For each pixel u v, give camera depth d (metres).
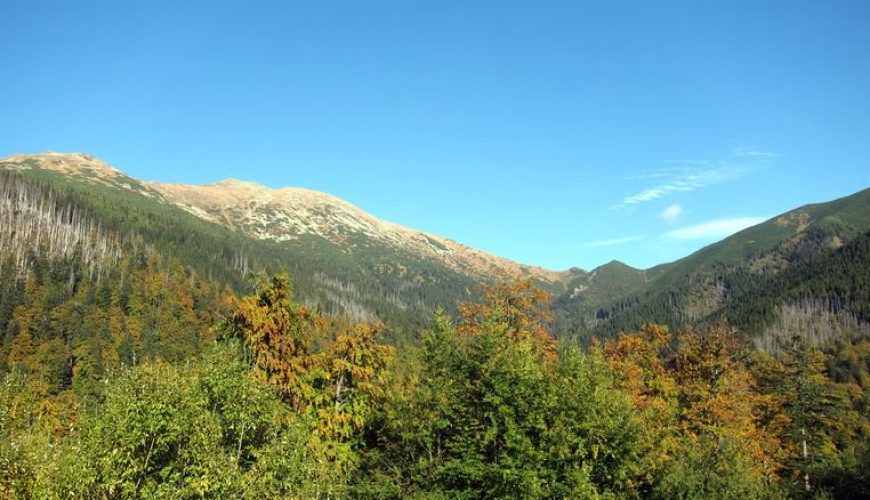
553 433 21.81
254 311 26.12
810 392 47.59
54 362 100.50
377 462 26.73
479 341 25.78
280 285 27.41
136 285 143.38
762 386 51.12
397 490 24.47
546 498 21.38
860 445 45.12
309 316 28.53
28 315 116.00
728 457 27.08
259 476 17.12
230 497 15.96
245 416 18.20
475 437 23.19
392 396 27.05
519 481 21.00
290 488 17.86
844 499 38.78
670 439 29.53
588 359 28.73
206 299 151.75
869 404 69.69
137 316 129.62
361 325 30.44
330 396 28.08
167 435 15.80
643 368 42.66
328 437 26.50
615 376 36.31
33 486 14.90
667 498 25.84
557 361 28.05
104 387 16.95
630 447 23.89
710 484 26.16
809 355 50.50
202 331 129.00
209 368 18.42
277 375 25.70
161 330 124.69
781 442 46.56
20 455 15.31
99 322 119.62
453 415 24.14
